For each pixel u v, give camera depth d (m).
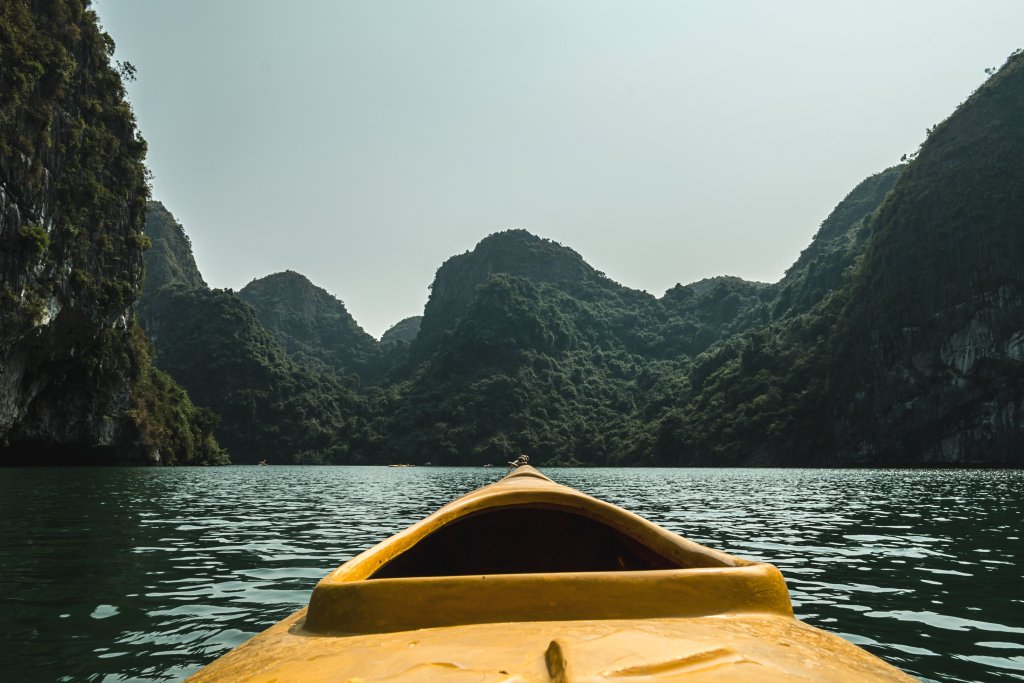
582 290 199.75
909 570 7.38
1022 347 80.00
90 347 56.56
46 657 4.12
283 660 1.66
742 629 1.77
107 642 4.46
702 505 17.89
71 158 51.34
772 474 58.50
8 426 50.81
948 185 91.12
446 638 1.60
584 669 1.20
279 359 149.12
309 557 8.13
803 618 5.19
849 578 6.89
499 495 3.27
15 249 44.31
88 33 55.72
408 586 1.95
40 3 50.56
